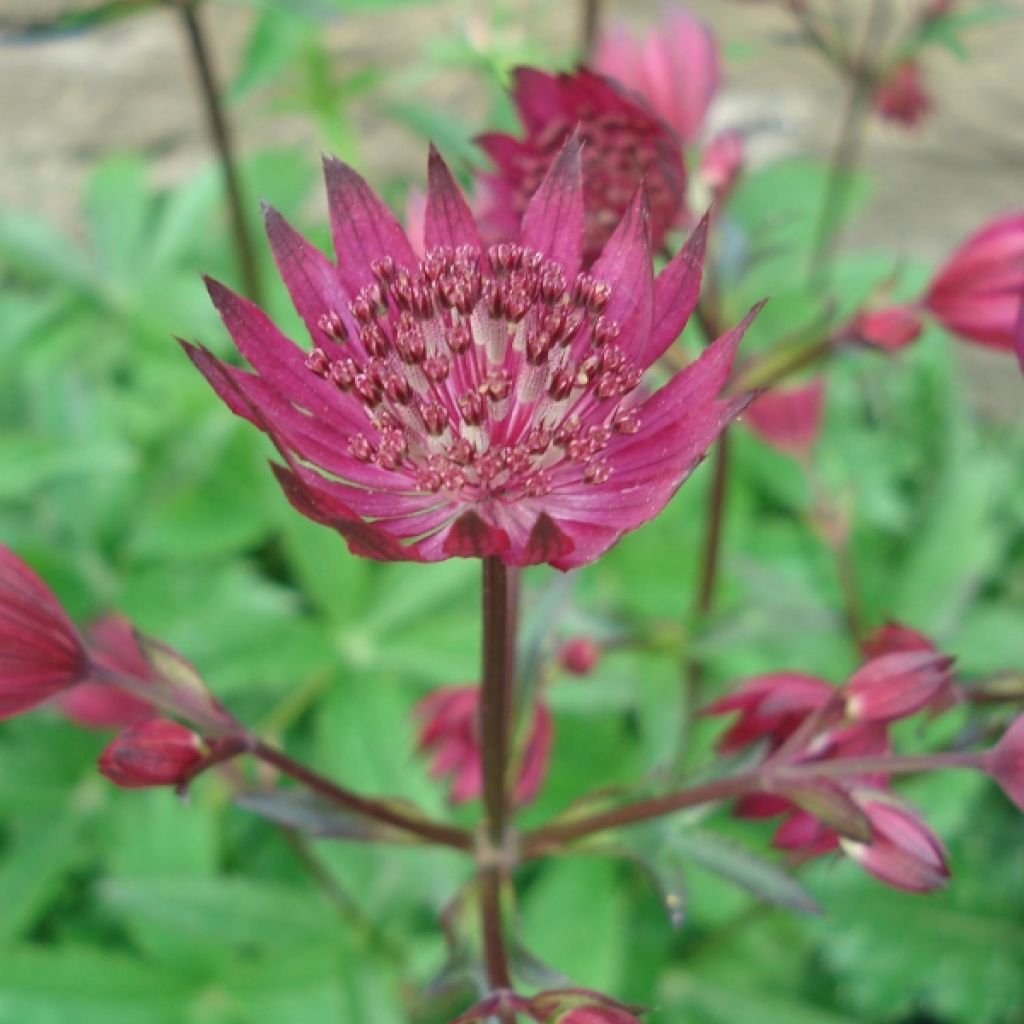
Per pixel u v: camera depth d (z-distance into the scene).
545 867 0.18
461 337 0.10
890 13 0.25
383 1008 0.16
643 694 0.17
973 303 0.13
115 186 0.23
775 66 0.31
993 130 0.31
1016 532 0.22
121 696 0.14
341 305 0.10
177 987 0.16
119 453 0.19
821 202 0.24
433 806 0.16
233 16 0.32
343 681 0.17
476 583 0.18
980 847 0.18
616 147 0.12
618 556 0.19
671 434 0.09
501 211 0.12
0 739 0.18
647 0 0.32
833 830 0.11
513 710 0.12
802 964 0.18
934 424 0.20
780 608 0.15
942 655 0.10
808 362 0.14
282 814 0.11
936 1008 0.17
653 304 0.09
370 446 0.10
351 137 0.22
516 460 0.10
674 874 0.11
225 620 0.17
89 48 0.32
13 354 0.22
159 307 0.22
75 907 0.19
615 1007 0.10
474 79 0.30
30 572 0.10
